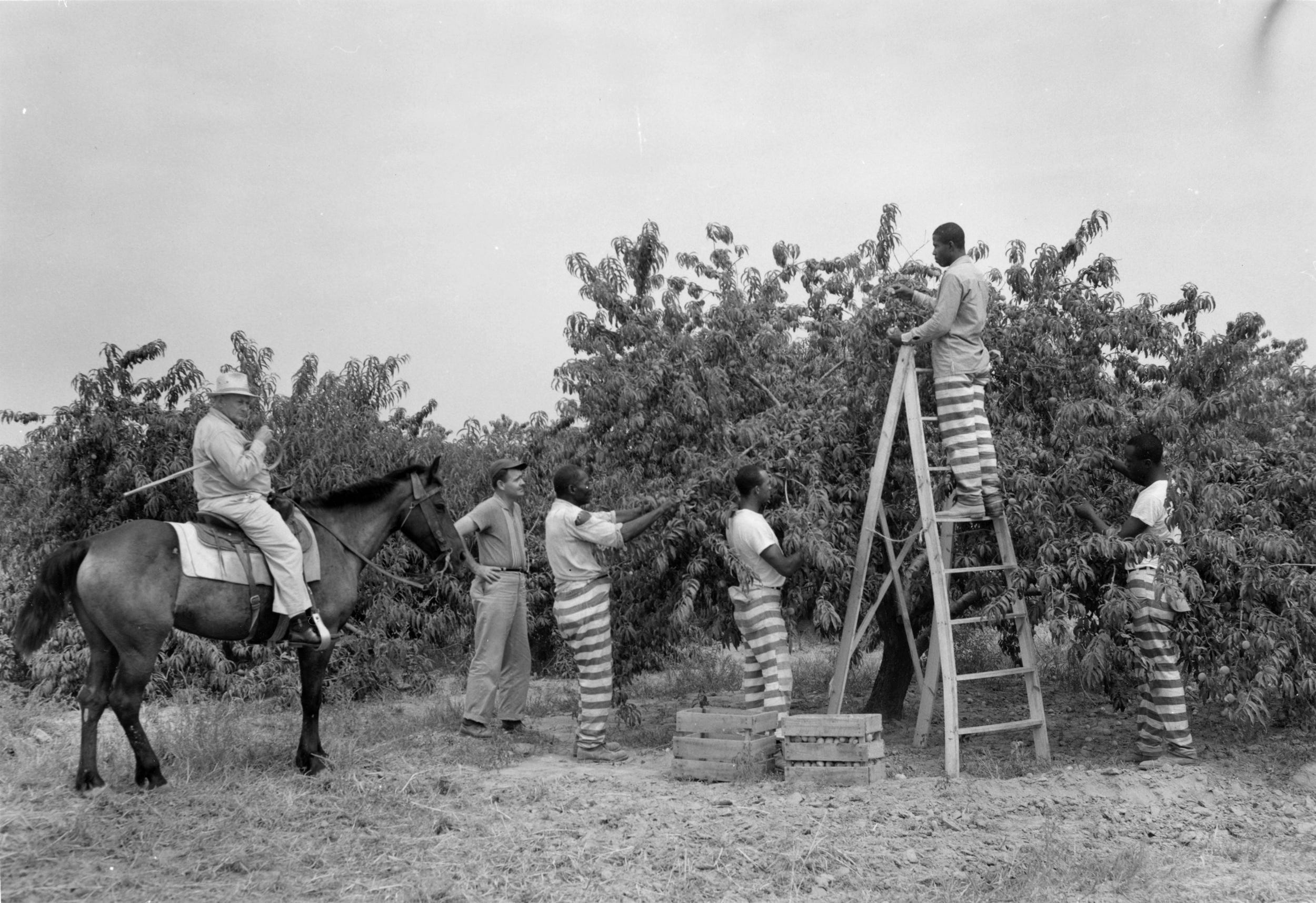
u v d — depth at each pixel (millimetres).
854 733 7176
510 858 5664
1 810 6059
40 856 5438
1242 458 8883
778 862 5652
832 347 9812
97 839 5723
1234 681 7617
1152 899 5336
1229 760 8016
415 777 7094
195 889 5176
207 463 7035
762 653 7750
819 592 8438
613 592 9234
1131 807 6758
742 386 9438
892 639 9570
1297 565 7688
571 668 11938
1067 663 11617
